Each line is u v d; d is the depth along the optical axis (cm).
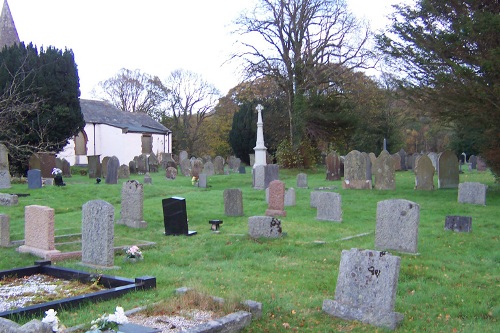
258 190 2509
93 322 511
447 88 1909
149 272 934
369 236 1284
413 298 770
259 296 756
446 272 930
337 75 3747
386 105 4853
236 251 1137
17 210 1805
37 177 2361
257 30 3691
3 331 503
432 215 1617
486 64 1752
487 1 1961
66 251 1127
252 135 5212
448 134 6188
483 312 714
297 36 3753
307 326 652
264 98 4203
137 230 1462
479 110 1903
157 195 2331
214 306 657
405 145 6078
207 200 2077
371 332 630
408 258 1028
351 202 1980
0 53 3253
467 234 1277
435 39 1930
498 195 2048
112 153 5094
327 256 1065
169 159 4694
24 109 2484
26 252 1128
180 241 1284
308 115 3781
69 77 3391
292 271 949
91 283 845
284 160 3803
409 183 2719
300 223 1504
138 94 7425
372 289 676
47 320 520
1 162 2467
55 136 3288
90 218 1020
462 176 3319
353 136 4606
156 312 638
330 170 2969
